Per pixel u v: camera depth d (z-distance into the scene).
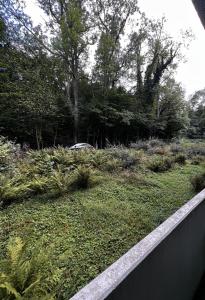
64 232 3.09
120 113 18.45
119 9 18.20
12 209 3.82
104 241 2.92
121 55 19.84
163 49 20.92
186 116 23.09
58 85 17.64
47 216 3.56
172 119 21.67
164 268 1.36
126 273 1.01
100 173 5.95
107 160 6.91
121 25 18.86
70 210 3.78
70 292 2.03
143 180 5.59
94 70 19.22
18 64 13.53
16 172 5.23
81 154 7.04
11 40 14.53
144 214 3.78
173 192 4.99
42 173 5.39
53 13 16.20
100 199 4.34
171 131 22.22
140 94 21.81
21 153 7.41
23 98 13.05
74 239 2.92
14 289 1.42
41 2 15.61
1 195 4.03
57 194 4.48
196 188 5.07
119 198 4.46
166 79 21.94
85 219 3.48
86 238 2.97
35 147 15.63
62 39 15.52
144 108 21.23
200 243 2.13
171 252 1.44
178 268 1.58
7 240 2.86
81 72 18.88
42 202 4.11
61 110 17.30
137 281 1.07
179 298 1.64
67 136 18.53
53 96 14.56
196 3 2.48
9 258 1.78
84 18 16.25
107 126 19.16
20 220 3.42
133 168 6.73
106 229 3.23
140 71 21.66
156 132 21.31
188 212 1.75
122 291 0.97
